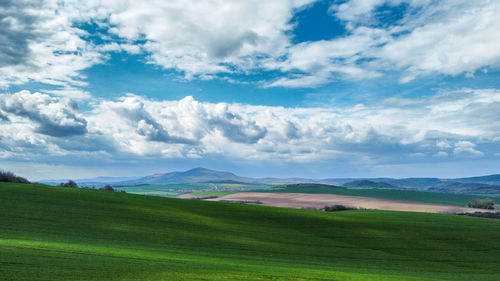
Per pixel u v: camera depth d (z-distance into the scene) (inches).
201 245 1160.8
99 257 759.1
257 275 684.1
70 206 1540.4
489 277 999.6
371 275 856.9
